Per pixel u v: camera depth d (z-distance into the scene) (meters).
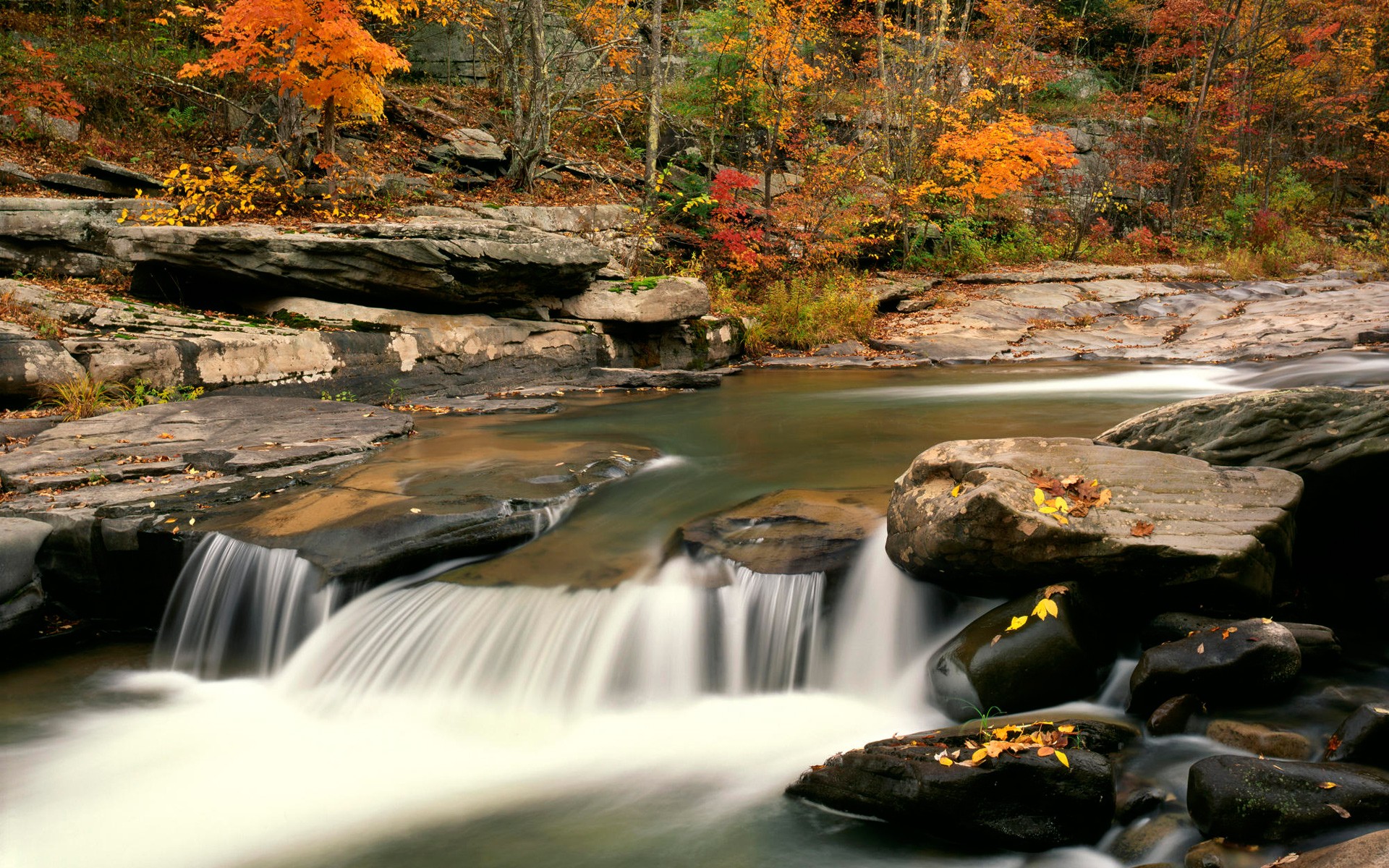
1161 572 4.04
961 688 4.02
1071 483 4.36
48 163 13.22
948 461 4.72
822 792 3.56
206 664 5.34
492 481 6.23
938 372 13.01
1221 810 2.90
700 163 19.42
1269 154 26.38
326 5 11.55
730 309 15.07
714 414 9.69
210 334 8.96
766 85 18.06
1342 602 4.47
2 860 3.52
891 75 22.41
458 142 16.69
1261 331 13.81
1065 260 21.22
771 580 4.76
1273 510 4.20
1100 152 24.48
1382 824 2.80
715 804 3.68
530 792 3.91
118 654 5.52
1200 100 24.89
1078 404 9.70
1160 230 26.00
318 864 3.45
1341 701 3.59
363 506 5.72
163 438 7.12
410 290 10.43
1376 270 19.64
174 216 11.58
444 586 5.20
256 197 12.62
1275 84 27.22
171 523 5.62
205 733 4.56
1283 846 2.79
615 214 15.70
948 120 19.62
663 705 4.61
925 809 3.24
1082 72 30.34
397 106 17.17
